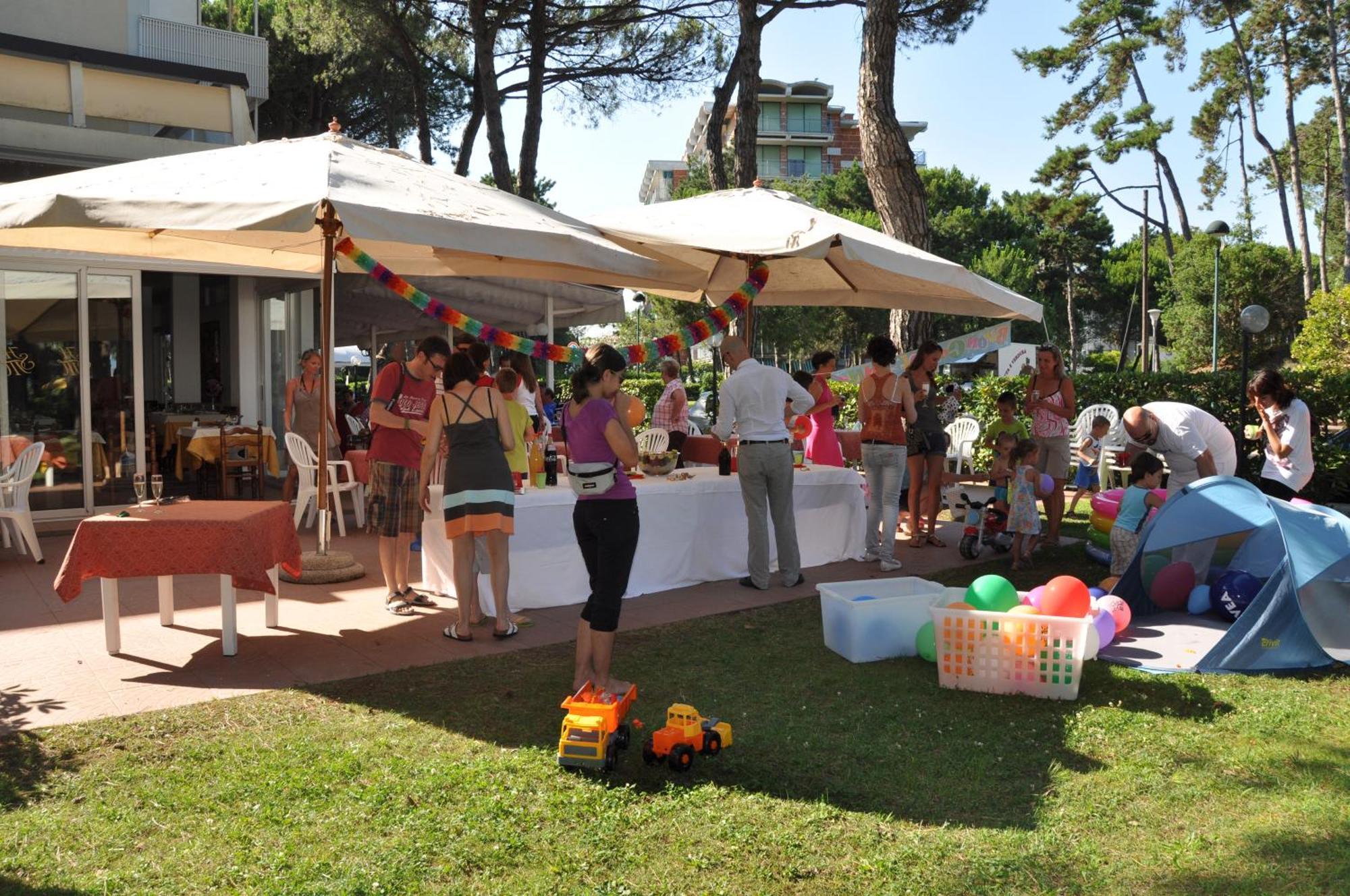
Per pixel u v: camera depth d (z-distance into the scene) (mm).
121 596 6441
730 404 6715
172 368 15758
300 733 4016
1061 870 2953
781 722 4203
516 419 6230
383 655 5137
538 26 16938
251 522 5043
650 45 18047
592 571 4461
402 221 4949
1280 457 6840
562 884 2863
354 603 6316
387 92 25156
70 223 4855
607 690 4379
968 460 12148
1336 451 10734
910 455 8328
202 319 15734
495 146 16734
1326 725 4145
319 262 7910
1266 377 6855
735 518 7133
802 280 8953
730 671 4918
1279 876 2883
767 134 69688
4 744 3867
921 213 10344
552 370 14562
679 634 5605
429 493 6430
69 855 2996
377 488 5996
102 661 5016
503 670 4879
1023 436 8211
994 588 4934
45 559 7660
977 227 49312
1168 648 5273
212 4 26234
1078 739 4008
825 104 71250
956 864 2990
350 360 26609
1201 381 12297
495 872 2936
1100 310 62469
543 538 6180
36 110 12195
